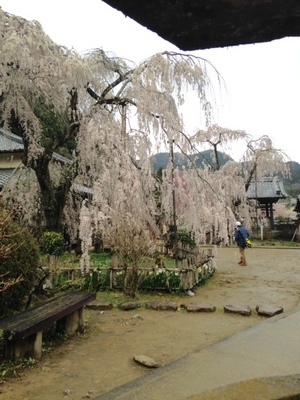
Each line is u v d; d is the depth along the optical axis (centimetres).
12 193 811
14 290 442
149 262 813
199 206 770
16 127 714
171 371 323
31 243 491
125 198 648
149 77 634
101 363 364
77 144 741
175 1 110
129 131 736
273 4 110
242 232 1168
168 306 584
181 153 758
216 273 990
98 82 725
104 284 706
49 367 353
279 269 1077
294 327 465
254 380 179
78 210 895
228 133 1778
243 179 2012
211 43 136
